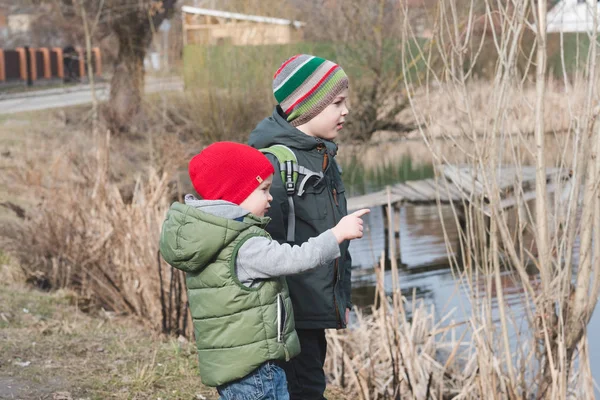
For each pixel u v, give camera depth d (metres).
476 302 3.45
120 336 4.78
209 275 2.37
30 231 6.23
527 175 6.82
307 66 2.79
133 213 5.60
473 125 3.23
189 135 13.63
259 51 14.19
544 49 3.15
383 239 10.21
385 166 14.48
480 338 3.40
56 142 12.77
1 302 5.29
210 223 2.33
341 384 4.57
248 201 2.45
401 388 4.36
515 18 3.13
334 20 14.59
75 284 5.96
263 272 2.35
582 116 3.13
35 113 17.80
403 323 4.20
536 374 3.48
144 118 14.25
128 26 15.70
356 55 14.51
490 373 3.37
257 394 2.38
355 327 5.59
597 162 3.15
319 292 2.72
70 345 4.45
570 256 3.23
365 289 8.02
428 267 8.78
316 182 2.74
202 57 14.09
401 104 14.63
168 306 5.11
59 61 26.98
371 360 4.34
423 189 11.39
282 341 2.40
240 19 14.95
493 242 3.30
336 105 2.82
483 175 3.25
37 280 6.11
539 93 3.18
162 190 6.09
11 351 4.20
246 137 13.78
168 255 2.41
